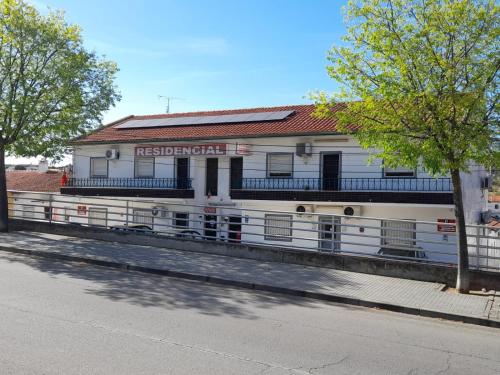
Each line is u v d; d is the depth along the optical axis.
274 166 24.77
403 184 21.70
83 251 14.46
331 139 23.23
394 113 10.80
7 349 5.90
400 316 9.48
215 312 8.58
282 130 24.62
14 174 39.81
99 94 17.88
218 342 6.71
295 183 23.95
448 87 10.16
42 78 16.44
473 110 10.25
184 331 7.16
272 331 7.52
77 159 30.86
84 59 16.98
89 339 6.47
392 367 6.16
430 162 10.68
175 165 27.84
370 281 11.92
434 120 10.35
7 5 15.81
